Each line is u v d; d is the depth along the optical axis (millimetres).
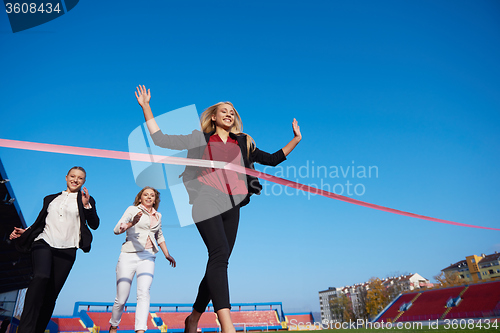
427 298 52781
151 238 3699
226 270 1674
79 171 2877
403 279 66500
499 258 60750
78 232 2740
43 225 2637
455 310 42438
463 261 66250
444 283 64188
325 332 20594
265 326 49000
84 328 33688
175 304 38156
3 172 7938
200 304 2070
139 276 3525
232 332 1514
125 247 3619
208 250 1729
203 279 2010
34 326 2283
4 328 5695
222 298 1574
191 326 2152
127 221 3529
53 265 2584
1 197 8758
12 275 14953
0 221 10297
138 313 3314
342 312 69312
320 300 81750
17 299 11664
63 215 2682
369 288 66500
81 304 34875
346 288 74375
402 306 54375
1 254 12453
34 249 2533
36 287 2324
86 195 2732
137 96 1672
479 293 44156
